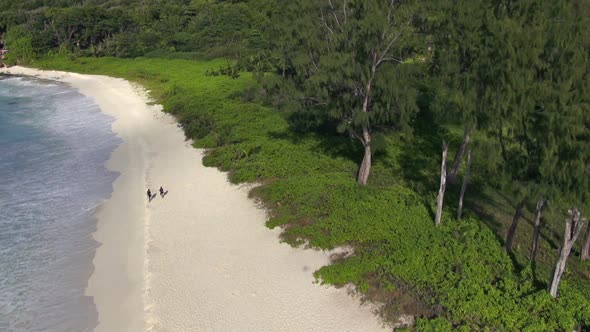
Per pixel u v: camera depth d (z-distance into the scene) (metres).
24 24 110.25
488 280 25.02
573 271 26.25
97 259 29.95
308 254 28.78
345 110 34.47
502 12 23.06
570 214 21.75
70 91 77.06
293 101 35.44
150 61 95.88
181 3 127.25
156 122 58.69
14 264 29.80
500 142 22.41
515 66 20.14
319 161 41.06
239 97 62.25
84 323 24.58
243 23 106.12
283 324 23.61
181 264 28.69
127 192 39.25
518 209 25.97
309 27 32.47
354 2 30.39
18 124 58.97
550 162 19.70
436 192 35.00
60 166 45.38
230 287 26.39
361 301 24.77
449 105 25.25
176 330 23.52
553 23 21.00
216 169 42.41
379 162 40.62
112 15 112.81
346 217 31.31
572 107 18.19
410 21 29.62
